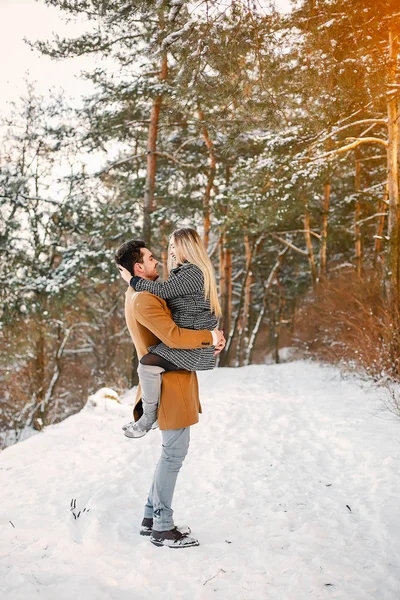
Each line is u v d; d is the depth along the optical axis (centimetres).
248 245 2412
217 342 331
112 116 1474
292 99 654
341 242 2208
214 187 1884
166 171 1823
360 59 650
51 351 2373
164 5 554
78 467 498
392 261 953
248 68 575
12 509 387
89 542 314
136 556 304
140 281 331
